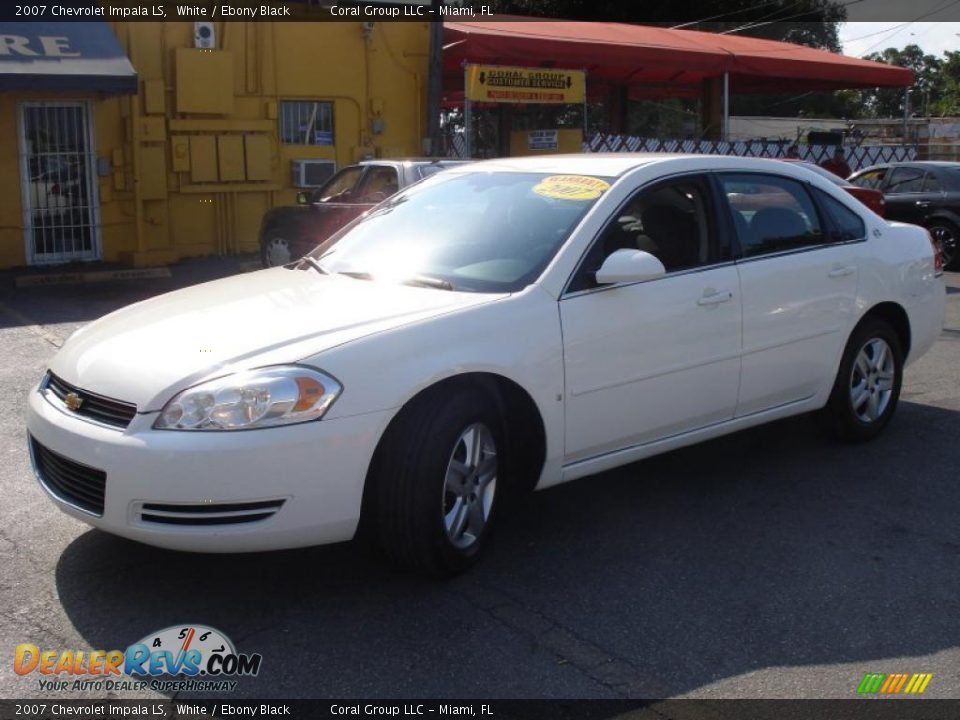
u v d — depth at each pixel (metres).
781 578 4.22
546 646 3.65
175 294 4.87
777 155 20.36
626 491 5.25
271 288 4.68
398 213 5.36
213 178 16.12
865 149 22.19
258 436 3.58
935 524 4.82
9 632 3.73
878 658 3.58
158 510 3.64
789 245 5.46
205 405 3.61
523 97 17.83
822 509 5.00
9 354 8.70
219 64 15.80
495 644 3.66
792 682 3.42
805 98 50.97
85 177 15.14
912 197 15.02
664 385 4.77
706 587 4.13
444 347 3.97
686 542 4.59
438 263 4.74
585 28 21.12
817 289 5.48
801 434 6.24
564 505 5.04
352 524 3.79
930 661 3.56
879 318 5.99
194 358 3.80
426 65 18.05
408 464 3.87
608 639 3.70
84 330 4.53
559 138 18.72
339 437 3.68
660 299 4.72
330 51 17.03
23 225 14.72
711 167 5.23
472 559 4.20
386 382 3.79
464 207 5.12
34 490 5.18
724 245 5.11
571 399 4.40
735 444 6.05
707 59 20.28
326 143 17.33
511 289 4.39
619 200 4.77
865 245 5.84
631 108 43.84
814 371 5.56
